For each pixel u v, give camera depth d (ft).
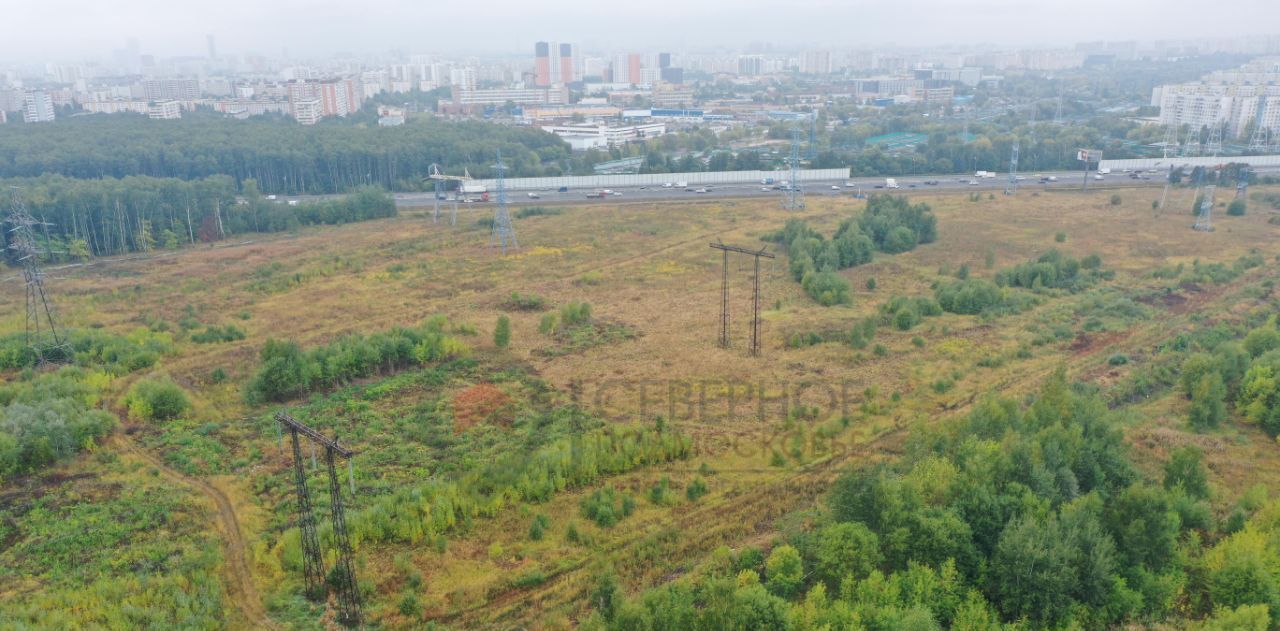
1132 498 184.14
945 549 178.70
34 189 571.28
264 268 504.43
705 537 206.90
